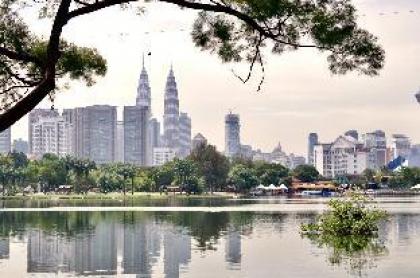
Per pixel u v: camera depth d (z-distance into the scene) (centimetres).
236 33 1878
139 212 10888
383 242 5303
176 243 5556
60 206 13775
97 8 1739
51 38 1733
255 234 6344
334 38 1667
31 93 1722
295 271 3725
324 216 6812
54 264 4238
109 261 4366
